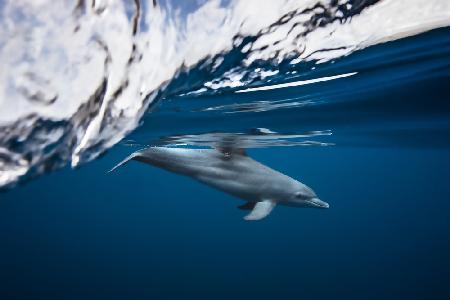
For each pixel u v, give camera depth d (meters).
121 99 2.89
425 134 15.56
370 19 4.44
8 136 2.29
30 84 2.32
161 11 2.94
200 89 6.49
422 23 4.59
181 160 7.33
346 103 8.94
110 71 2.69
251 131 11.64
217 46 4.08
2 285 30.95
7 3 2.21
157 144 14.22
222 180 7.65
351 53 5.38
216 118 9.77
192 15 3.38
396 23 4.54
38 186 93.69
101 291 30.88
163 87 3.58
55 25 2.35
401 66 6.27
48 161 2.52
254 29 4.11
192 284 34.09
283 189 8.32
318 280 35.34
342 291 32.06
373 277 36.00
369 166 57.69
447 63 6.16
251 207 8.43
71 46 2.43
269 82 6.62
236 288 33.25
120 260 41.78
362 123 11.90
